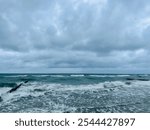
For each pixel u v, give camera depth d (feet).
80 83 79.05
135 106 34.40
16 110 31.40
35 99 40.22
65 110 31.50
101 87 62.49
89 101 38.47
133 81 94.02
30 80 96.48
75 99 40.52
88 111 30.94
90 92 50.62
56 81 90.99
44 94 46.68
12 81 88.12
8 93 47.98
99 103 36.76
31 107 33.37
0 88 59.26
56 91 51.96
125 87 63.36
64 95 45.44
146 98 42.24
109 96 44.55
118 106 34.32
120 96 44.65
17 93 48.01
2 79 103.91
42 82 83.41
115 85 69.82
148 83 81.30
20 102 37.27
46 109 32.04
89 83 79.36
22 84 71.10
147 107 33.78
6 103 36.37
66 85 68.23
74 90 54.13
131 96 44.80
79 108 32.81
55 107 33.40
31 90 53.52
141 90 55.88
